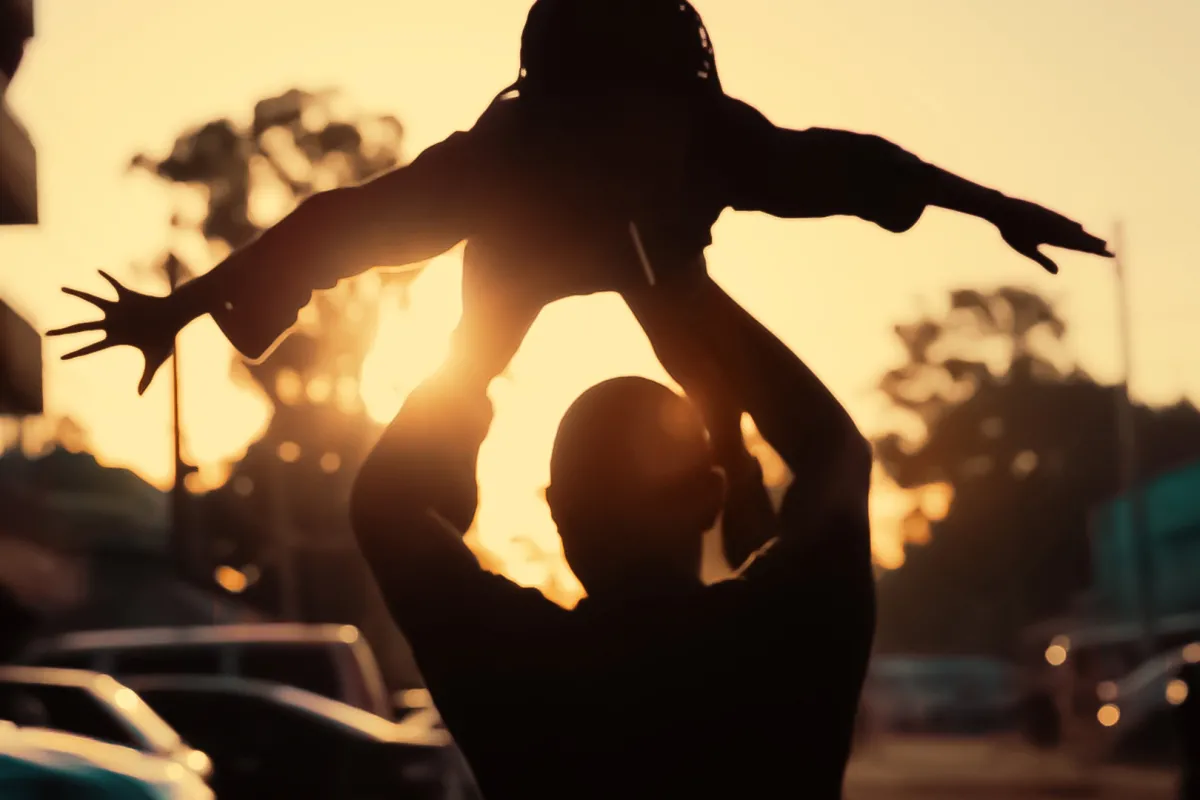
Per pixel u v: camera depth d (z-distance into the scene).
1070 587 76.00
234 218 39.28
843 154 1.65
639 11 1.64
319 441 40.47
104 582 41.59
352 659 15.72
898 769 33.03
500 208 1.62
